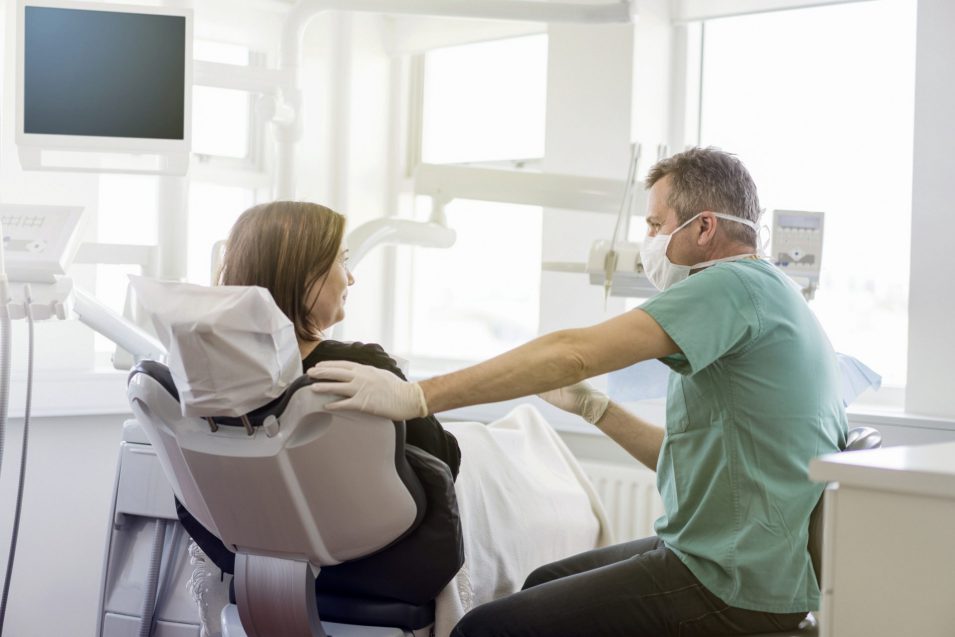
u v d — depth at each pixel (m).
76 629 2.99
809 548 1.79
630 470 2.97
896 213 2.93
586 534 2.48
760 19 3.19
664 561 1.77
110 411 2.98
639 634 1.74
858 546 1.12
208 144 3.54
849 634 1.12
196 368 1.39
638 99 3.15
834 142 3.05
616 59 3.14
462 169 2.48
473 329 3.84
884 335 2.94
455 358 3.86
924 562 1.07
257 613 1.61
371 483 1.49
